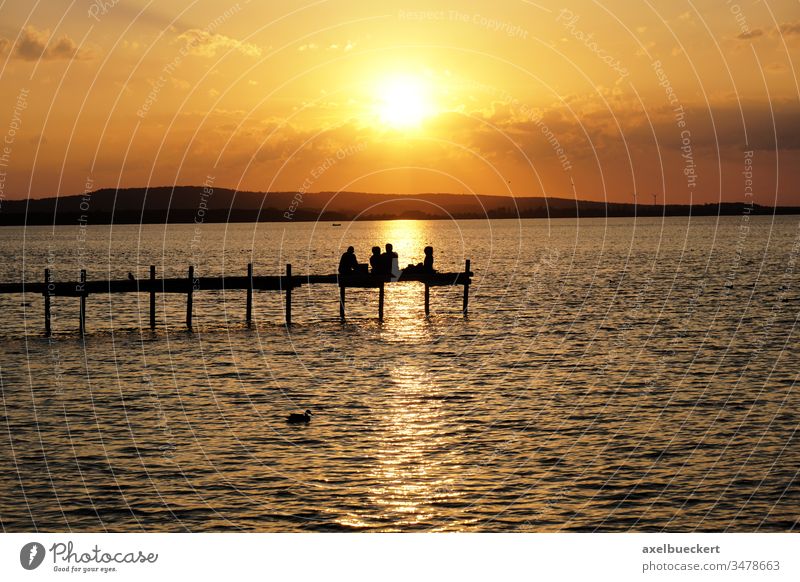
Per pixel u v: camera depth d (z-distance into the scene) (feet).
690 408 83.87
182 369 106.01
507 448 71.20
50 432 76.18
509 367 106.32
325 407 85.25
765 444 71.82
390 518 57.06
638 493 61.36
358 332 138.41
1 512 58.13
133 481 63.52
